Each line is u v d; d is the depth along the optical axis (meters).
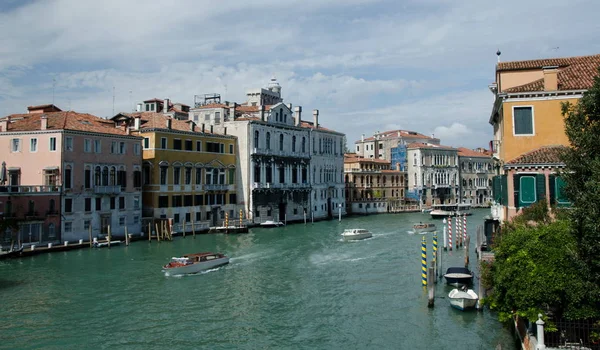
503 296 16.64
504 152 24.83
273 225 64.06
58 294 27.47
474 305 24.17
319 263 36.69
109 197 47.59
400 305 25.42
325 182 80.31
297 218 73.19
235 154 65.25
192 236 53.03
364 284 29.94
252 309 25.08
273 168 69.00
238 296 27.44
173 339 20.92
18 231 39.75
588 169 14.62
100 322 22.94
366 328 22.16
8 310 24.52
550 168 22.95
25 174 44.56
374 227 63.41
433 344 20.11
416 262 36.78
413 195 100.31
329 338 21.05
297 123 75.94
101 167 46.84
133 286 29.42
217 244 46.53
